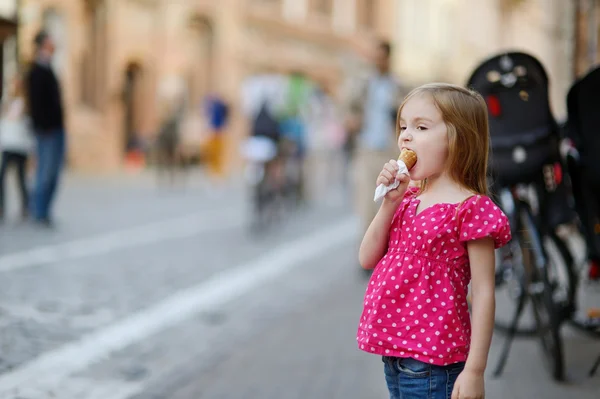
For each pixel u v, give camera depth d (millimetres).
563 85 11430
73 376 6000
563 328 7535
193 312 8406
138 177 30500
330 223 17781
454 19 55594
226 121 31375
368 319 3414
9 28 12945
